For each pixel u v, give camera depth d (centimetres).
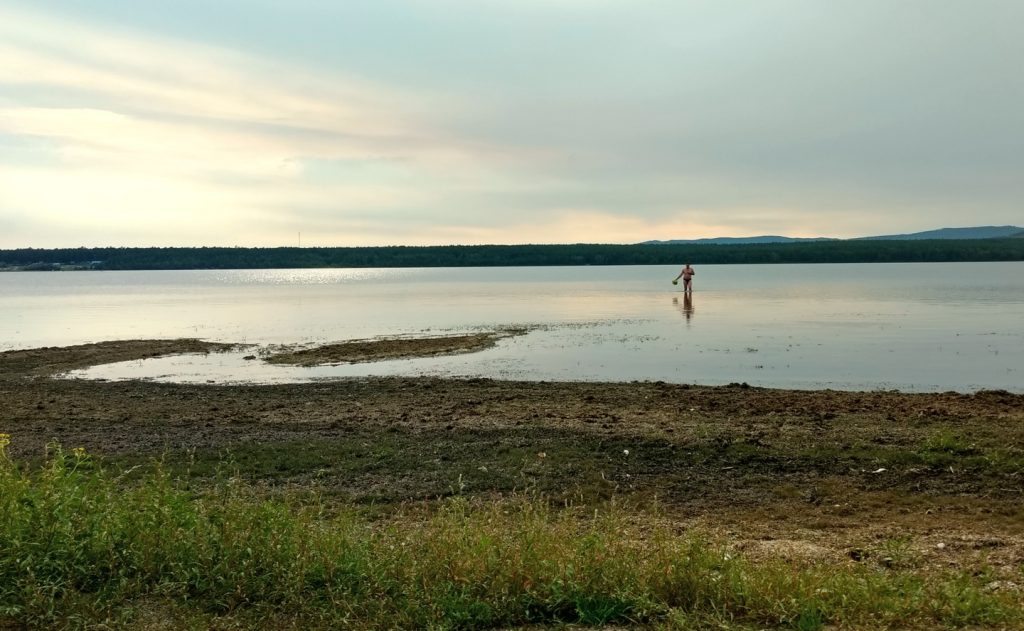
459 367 2309
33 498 614
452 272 17612
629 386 1856
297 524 634
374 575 568
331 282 11694
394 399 1703
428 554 602
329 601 544
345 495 964
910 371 2117
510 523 721
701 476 1035
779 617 518
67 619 504
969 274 10575
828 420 1372
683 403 1579
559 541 616
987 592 577
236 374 2247
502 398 1675
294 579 559
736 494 958
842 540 772
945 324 3422
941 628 512
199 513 645
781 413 1447
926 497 930
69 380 2147
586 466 1083
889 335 3011
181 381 2120
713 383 1958
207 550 592
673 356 2481
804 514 877
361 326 3800
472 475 1047
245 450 1194
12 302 6656
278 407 1630
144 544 593
